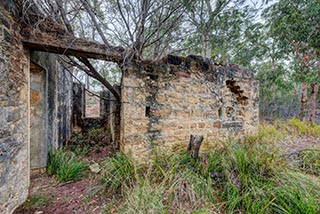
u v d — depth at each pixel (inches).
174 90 132.6
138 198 76.0
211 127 150.9
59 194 94.0
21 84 86.4
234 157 108.2
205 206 78.5
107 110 233.9
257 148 124.6
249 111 174.1
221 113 156.7
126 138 116.0
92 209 80.8
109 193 91.4
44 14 92.4
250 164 101.7
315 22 225.0
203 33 141.4
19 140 83.5
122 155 111.9
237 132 165.6
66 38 95.9
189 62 138.9
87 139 200.8
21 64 86.3
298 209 70.1
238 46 246.7
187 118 138.9
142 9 109.0
